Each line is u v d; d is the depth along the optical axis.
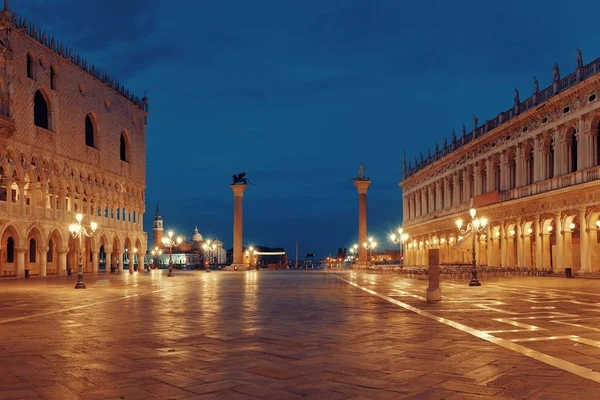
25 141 62.44
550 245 55.88
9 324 17.27
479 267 54.97
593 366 10.50
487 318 18.11
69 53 72.81
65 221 70.75
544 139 55.41
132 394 8.70
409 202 106.75
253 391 8.83
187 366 10.72
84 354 12.02
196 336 14.52
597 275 45.06
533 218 56.81
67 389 9.01
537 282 40.56
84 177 76.19
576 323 16.72
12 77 60.22
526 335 14.32
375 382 9.35
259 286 40.75
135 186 94.19
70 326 16.72
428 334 14.59
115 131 86.44
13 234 61.31
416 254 100.00
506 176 63.69
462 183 78.25
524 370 10.16
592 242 47.31
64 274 70.25
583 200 48.09
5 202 58.97
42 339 14.12
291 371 10.22
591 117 47.41
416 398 8.34
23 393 8.78
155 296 30.09
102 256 121.88
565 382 9.25
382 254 191.50
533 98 57.28
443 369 10.29
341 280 51.25
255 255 128.00
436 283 24.92
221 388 9.02
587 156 47.91
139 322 17.66
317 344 13.12
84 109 76.56
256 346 12.91
